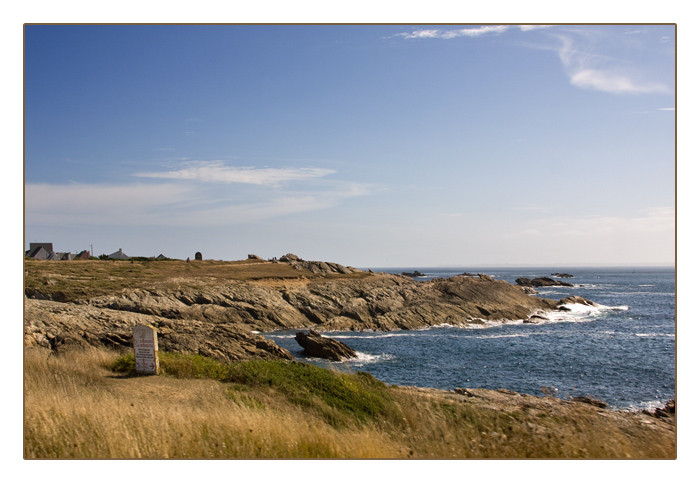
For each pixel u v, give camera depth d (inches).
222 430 338.3
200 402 448.1
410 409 446.9
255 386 539.8
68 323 1172.5
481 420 402.6
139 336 600.7
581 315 2512.3
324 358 1450.5
